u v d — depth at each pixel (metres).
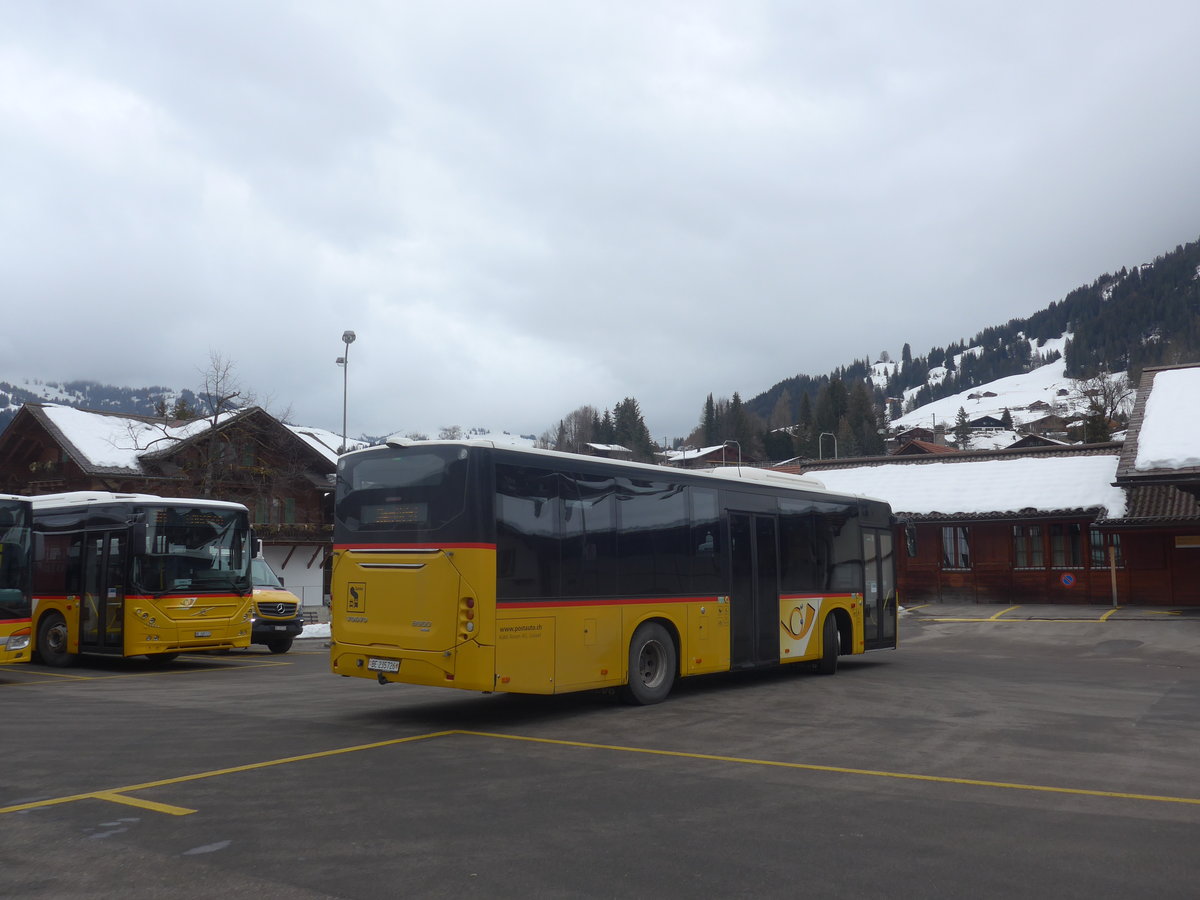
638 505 13.41
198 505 19.86
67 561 20.14
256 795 7.91
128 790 8.10
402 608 11.62
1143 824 7.01
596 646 12.48
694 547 14.27
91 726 11.59
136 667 20.11
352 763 9.26
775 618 15.76
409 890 5.60
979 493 36.88
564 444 106.19
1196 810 7.42
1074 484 35.56
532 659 11.61
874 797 7.84
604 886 5.66
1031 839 6.62
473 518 11.23
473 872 5.91
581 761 9.37
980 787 8.21
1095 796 7.88
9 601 16.36
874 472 41.22
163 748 10.06
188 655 23.39
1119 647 22.83
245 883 5.73
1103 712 12.56
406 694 14.75
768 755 9.67
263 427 45.38
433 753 9.80
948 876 5.84
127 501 19.20
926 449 99.69
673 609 13.74
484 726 11.59
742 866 6.02
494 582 11.26
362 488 12.24
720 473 15.72
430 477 11.61
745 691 14.84
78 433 42.44
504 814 7.28
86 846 6.47
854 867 6.01
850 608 17.77
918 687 15.33
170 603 19.05
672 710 12.84
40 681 17.14
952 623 29.31
